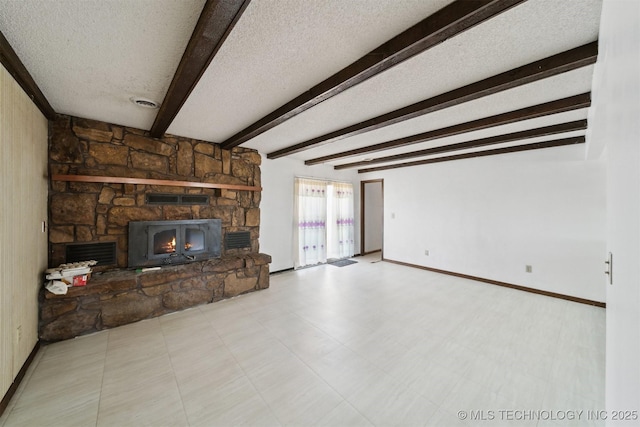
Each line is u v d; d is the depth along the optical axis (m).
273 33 1.46
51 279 2.40
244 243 4.23
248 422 1.58
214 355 2.27
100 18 1.35
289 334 2.64
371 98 2.28
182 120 2.89
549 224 3.80
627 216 0.85
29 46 1.59
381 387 1.89
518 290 4.04
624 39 0.81
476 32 1.42
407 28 1.44
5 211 1.70
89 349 2.34
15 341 1.83
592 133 2.23
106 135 2.99
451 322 2.93
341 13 1.31
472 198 4.61
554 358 2.24
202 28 1.32
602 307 3.35
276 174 4.89
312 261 5.57
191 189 3.63
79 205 2.83
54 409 1.66
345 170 6.37
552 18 1.31
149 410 1.66
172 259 3.39
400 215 5.76
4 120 1.68
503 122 2.61
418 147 4.08
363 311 3.22
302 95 2.21
